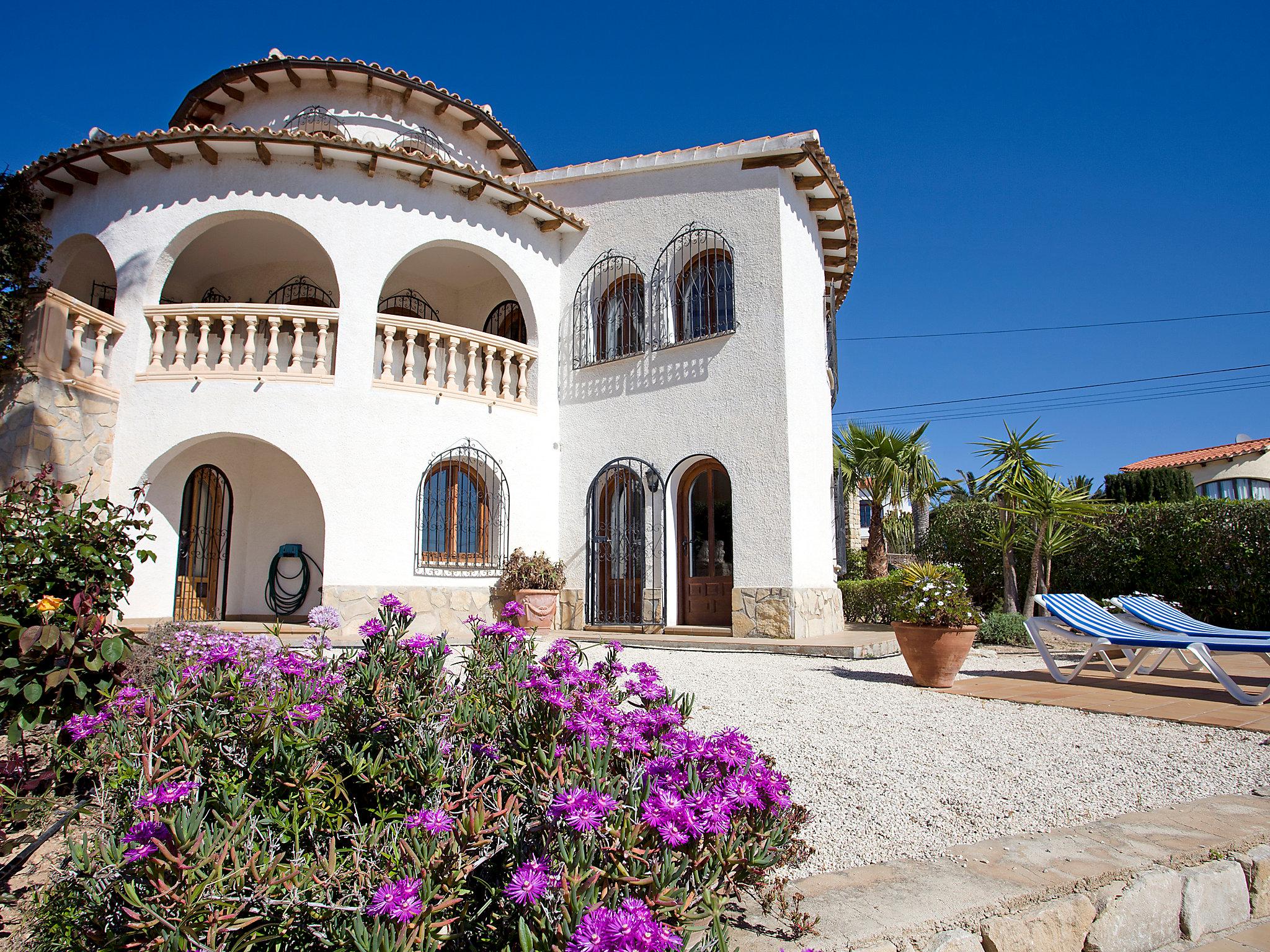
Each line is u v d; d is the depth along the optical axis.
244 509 13.05
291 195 11.62
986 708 6.69
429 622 11.54
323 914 2.13
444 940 2.03
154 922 1.93
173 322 11.43
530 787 2.51
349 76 13.68
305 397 11.27
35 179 11.73
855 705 6.77
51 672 4.00
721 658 10.12
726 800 2.40
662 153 13.12
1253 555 11.74
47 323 9.83
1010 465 13.13
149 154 11.41
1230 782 4.54
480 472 12.82
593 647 10.88
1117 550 13.37
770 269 11.88
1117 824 3.72
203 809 2.17
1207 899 3.26
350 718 3.03
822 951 2.49
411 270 14.89
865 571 20.20
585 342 13.72
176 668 3.77
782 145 11.79
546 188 14.60
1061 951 2.87
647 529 12.45
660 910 2.03
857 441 18.41
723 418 11.98
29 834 3.72
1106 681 8.23
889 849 3.60
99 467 10.69
